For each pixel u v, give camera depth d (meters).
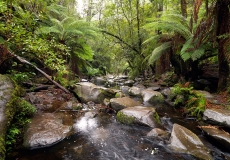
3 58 3.96
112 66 16.95
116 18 12.38
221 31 4.24
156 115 4.10
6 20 3.73
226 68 4.88
